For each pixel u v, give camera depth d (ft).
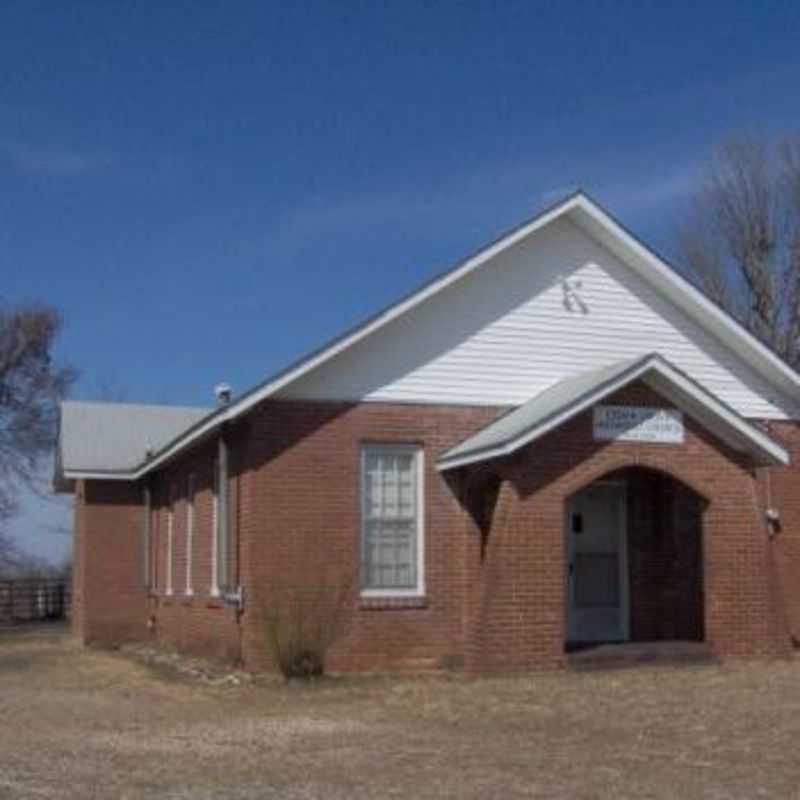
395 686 61.77
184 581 85.46
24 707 57.31
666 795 35.27
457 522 70.08
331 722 50.55
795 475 77.36
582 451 66.08
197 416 111.86
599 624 73.97
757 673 61.52
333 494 68.59
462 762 40.91
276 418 68.08
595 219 72.64
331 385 69.21
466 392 71.26
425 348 70.90
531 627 64.34
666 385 67.51
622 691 56.34
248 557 67.46
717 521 68.33
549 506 65.21
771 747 42.16
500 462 65.87
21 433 198.39
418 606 69.00
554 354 73.05
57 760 42.39
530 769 39.50
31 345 197.88
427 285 69.67
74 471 100.37
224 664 71.26
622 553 75.00
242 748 44.55
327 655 67.21
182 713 54.60
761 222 148.46
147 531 101.04
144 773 39.75
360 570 68.54
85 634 100.83
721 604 68.03
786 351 144.25
